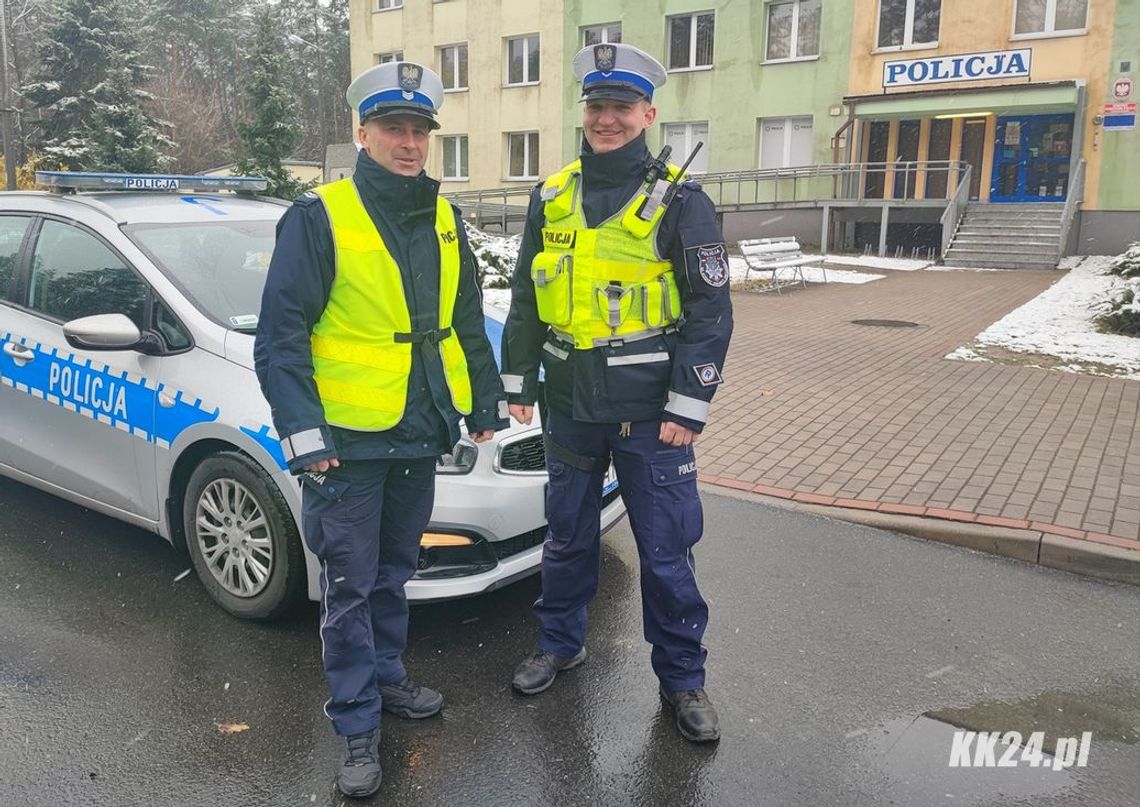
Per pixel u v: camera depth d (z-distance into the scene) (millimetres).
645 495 3115
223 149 49125
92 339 3688
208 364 3752
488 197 26453
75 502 4434
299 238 2664
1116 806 2809
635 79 2865
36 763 2898
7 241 4770
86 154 29141
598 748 3059
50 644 3600
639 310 2977
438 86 2779
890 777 2932
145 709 3197
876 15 21750
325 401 2746
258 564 3668
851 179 22047
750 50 23516
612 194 2973
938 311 12695
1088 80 19484
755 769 2963
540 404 3359
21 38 43969
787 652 3707
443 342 2910
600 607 4086
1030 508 5070
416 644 3717
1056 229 18797
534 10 26781
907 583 4363
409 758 2986
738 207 22922
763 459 6066
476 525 3539
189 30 57406
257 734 3078
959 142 21703
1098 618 4039
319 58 57969
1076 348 9617
